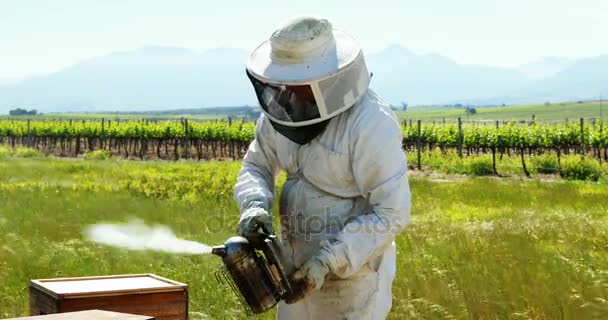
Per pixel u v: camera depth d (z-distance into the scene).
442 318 7.90
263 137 4.93
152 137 52.78
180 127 52.72
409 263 10.16
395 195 4.37
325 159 4.50
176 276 9.35
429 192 23.66
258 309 4.12
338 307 4.63
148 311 5.09
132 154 53.69
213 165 35.16
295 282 4.20
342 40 4.36
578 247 11.73
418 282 9.02
